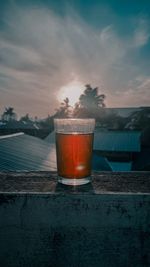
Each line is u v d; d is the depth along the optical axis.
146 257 0.25
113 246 0.25
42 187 0.29
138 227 0.25
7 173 0.38
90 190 0.27
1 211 0.26
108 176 0.35
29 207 0.26
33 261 0.26
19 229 0.26
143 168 5.47
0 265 0.26
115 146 6.07
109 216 0.25
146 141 6.57
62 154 0.29
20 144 2.95
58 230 0.26
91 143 0.30
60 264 0.25
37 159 2.34
